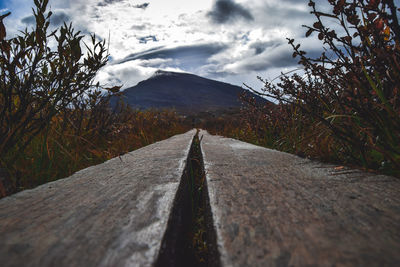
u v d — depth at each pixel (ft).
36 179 5.26
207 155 6.95
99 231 2.34
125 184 3.97
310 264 1.79
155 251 2.00
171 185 3.81
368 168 4.73
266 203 3.02
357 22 4.46
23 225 2.50
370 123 4.61
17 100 6.88
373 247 1.99
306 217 2.59
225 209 2.83
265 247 2.02
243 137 16.15
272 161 5.95
